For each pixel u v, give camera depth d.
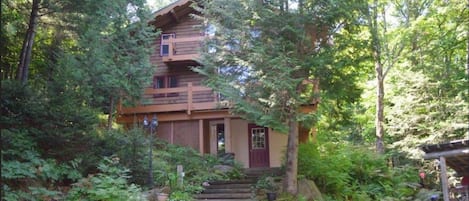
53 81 10.64
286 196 10.54
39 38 12.20
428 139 14.09
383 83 16.34
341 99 11.50
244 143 16.45
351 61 10.84
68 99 9.63
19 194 7.32
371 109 19.61
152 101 15.80
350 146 13.81
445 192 6.77
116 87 13.76
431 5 15.66
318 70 10.77
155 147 14.16
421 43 15.92
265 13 10.80
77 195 8.15
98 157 9.80
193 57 16.06
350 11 10.62
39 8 10.89
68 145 9.07
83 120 9.38
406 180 13.66
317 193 10.80
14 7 11.03
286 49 10.80
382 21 16.30
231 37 11.30
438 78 15.31
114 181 8.56
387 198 11.53
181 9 17.30
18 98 8.66
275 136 16.38
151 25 16.28
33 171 7.67
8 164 7.35
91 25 11.71
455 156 6.95
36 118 8.69
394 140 16.19
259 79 10.52
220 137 16.66
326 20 10.77
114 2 12.14
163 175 11.18
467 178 7.40
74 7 10.80
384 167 13.00
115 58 14.18
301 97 10.63
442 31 15.70
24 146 8.03
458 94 14.45
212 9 11.80
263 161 16.20
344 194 11.41
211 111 15.46
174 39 16.36
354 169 12.59
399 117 15.34
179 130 15.84
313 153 12.07
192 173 12.51
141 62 14.67
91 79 12.77
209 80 11.99
